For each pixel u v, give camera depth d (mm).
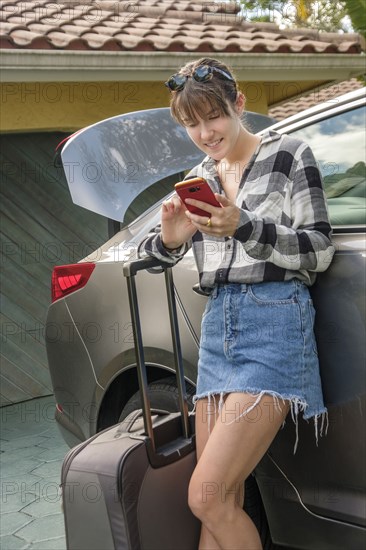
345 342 2008
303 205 1914
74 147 2834
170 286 2172
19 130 5270
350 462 2027
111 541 1948
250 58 5824
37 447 4445
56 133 5754
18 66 4887
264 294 1936
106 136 2932
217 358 1993
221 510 1875
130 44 5297
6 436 4703
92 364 2818
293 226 1930
